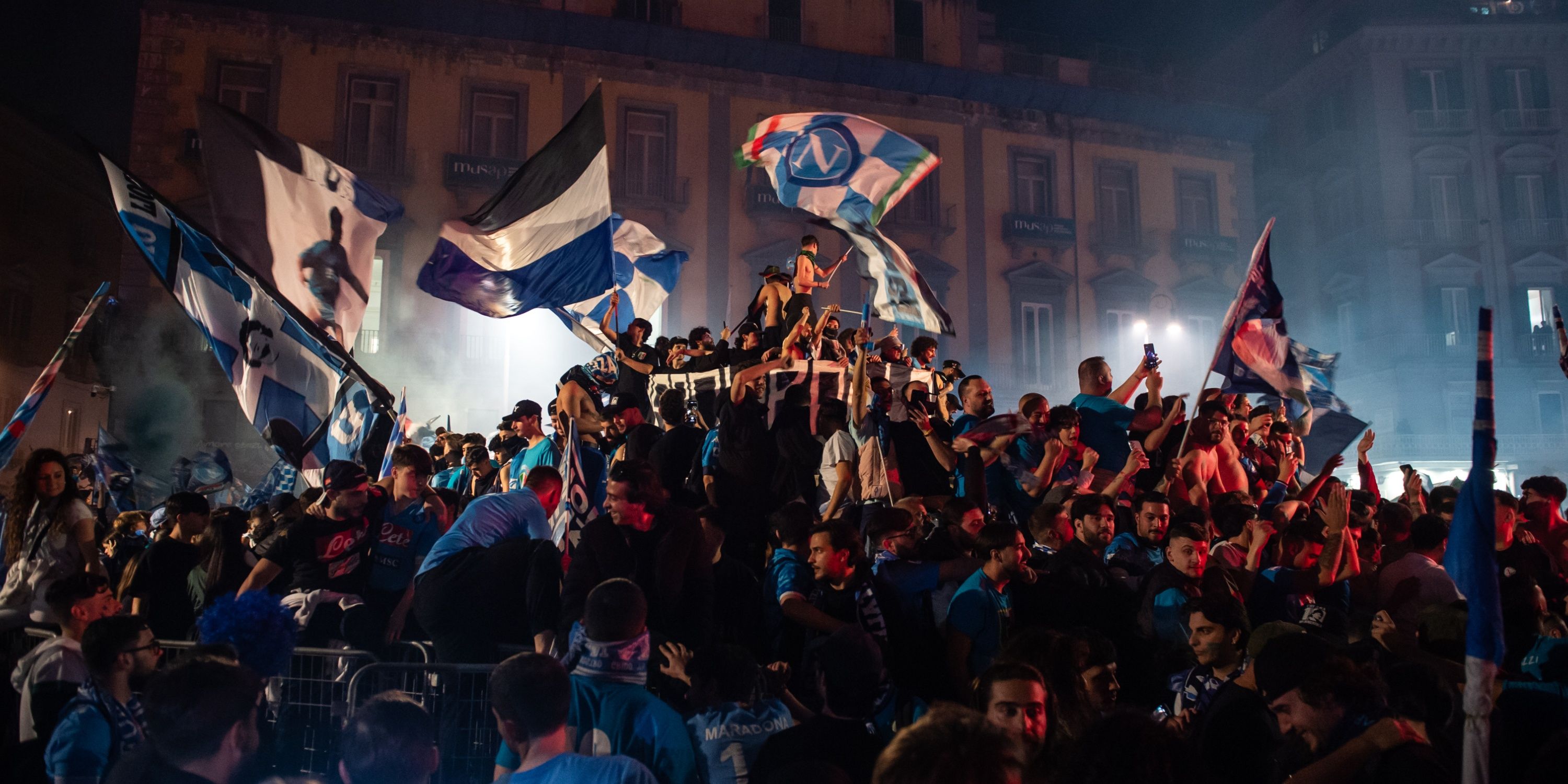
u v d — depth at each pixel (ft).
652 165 100.32
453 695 17.10
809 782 10.01
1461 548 10.78
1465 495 10.87
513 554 18.02
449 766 16.79
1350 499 24.57
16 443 21.66
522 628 18.31
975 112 111.55
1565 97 126.52
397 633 20.08
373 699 11.05
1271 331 26.03
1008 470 24.99
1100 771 8.88
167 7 88.79
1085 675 14.57
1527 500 27.63
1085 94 114.11
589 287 30.35
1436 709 12.41
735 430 25.76
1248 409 31.04
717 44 101.65
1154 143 118.11
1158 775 8.75
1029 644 14.34
